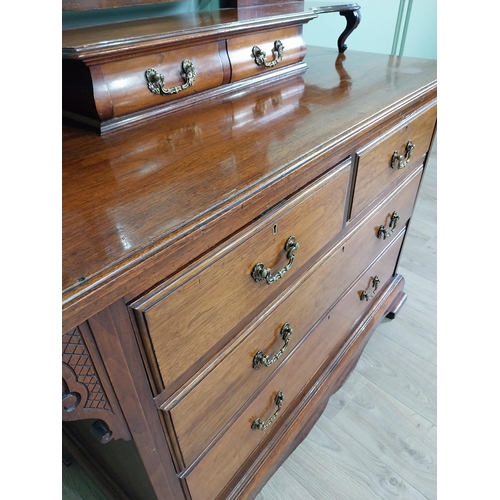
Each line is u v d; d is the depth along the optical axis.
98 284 0.29
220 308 0.46
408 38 1.91
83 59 0.47
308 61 0.90
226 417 0.58
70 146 0.50
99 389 0.36
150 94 0.56
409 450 0.94
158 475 0.51
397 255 1.15
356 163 0.63
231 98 0.66
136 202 0.38
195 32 0.57
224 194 0.40
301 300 0.67
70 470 0.91
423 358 1.16
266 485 0.88
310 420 0.88
